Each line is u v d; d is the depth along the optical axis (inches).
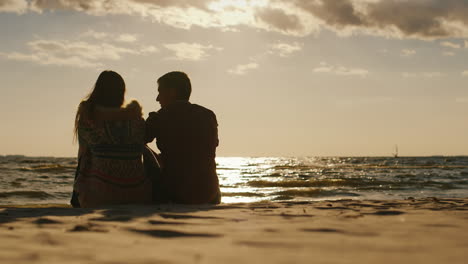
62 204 376.2
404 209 159.6
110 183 157.5
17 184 649.6
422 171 1443.2
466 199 234.2
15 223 110.4
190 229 97.8
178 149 168.7
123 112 159.3
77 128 160.4
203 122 171.0
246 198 503.5
